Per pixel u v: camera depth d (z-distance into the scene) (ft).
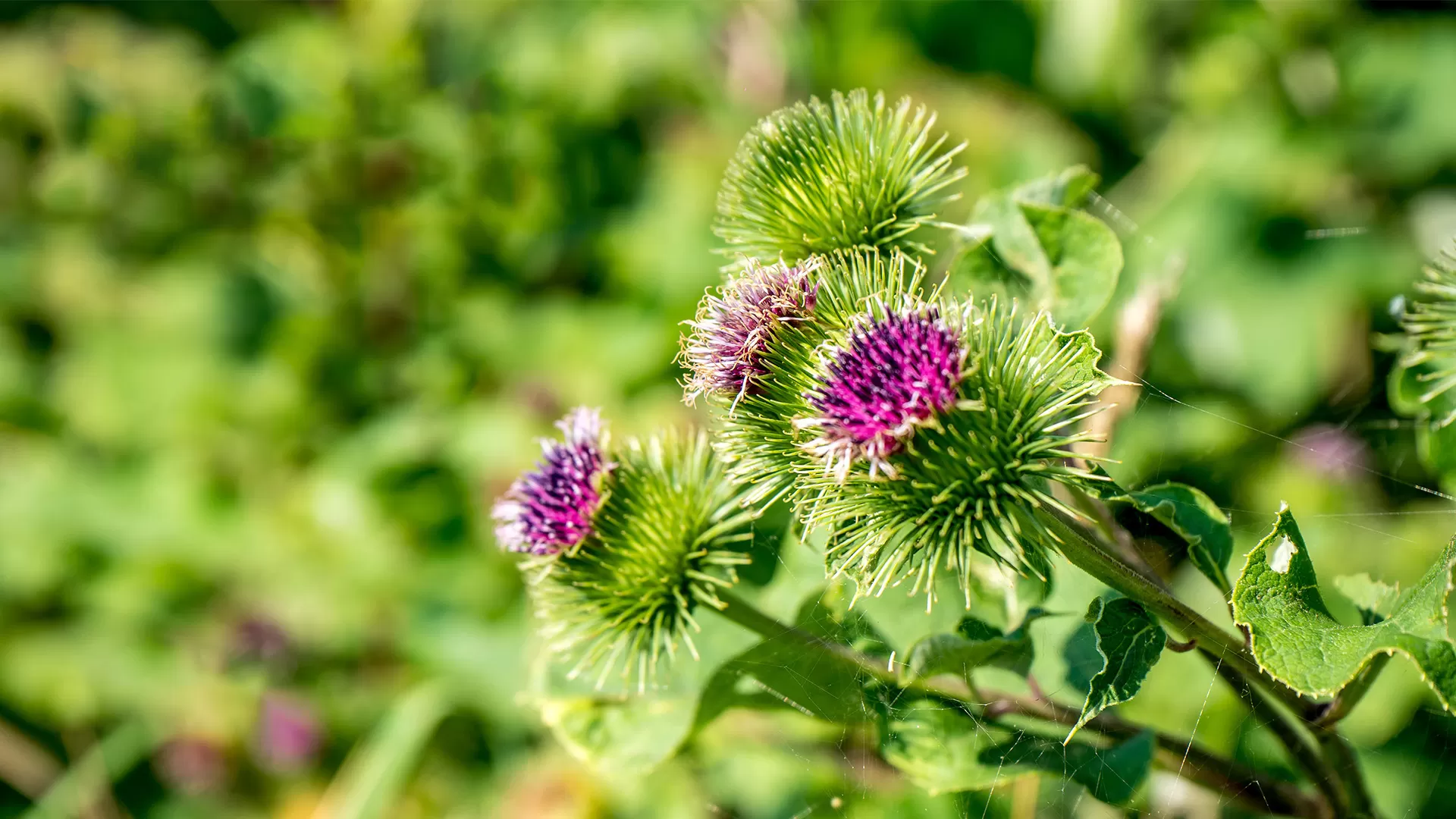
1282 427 1.49
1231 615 1.03
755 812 1.36
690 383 1.08
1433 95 1.72
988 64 1.97
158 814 1.87
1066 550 1.00
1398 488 1.36
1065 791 1.18
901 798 1.21
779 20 1.97
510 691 1.60
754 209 1.13
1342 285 1.63
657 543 1.11
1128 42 1.90
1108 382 1.01
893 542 1.03
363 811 1.53
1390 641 0.95
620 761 1.13
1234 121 1.82
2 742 1.98
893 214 1.11
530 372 1.88
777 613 1.13
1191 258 1.73
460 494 1.84
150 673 1.95
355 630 1.81
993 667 1.08
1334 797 1.07
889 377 1.01
